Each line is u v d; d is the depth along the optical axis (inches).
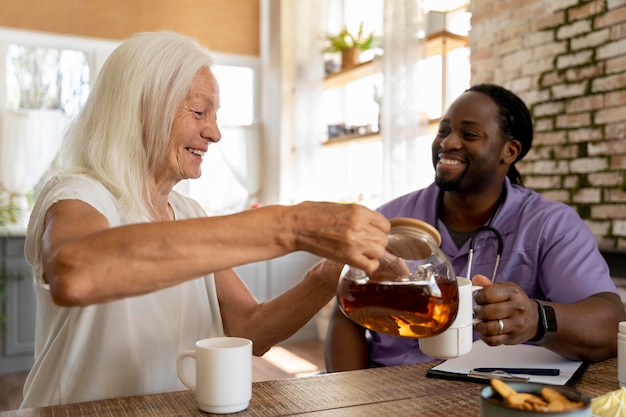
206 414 35.5
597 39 91.0
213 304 51.6
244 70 193.6
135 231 30.1
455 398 38.3
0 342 147.9
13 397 127.1
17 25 160.7
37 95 166.4
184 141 48.0
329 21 171.9
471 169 60.4
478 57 113.3
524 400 27.0
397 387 40.8
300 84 177.6
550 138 99.5
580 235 58.1
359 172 164.7
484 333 41.5
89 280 29.2
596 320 46.4
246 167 187.6
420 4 122.0
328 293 49.4
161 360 46.5
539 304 43.4
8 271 148.4
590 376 43.6
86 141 46.6
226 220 30.8
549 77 99.0
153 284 30.2
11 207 154.4
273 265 175.8
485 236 59.9
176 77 46.9
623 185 87.7
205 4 184.4
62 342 44.9
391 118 126.9
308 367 142.6
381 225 31.2
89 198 40.5
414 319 33.0
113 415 35.3
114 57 46.7
